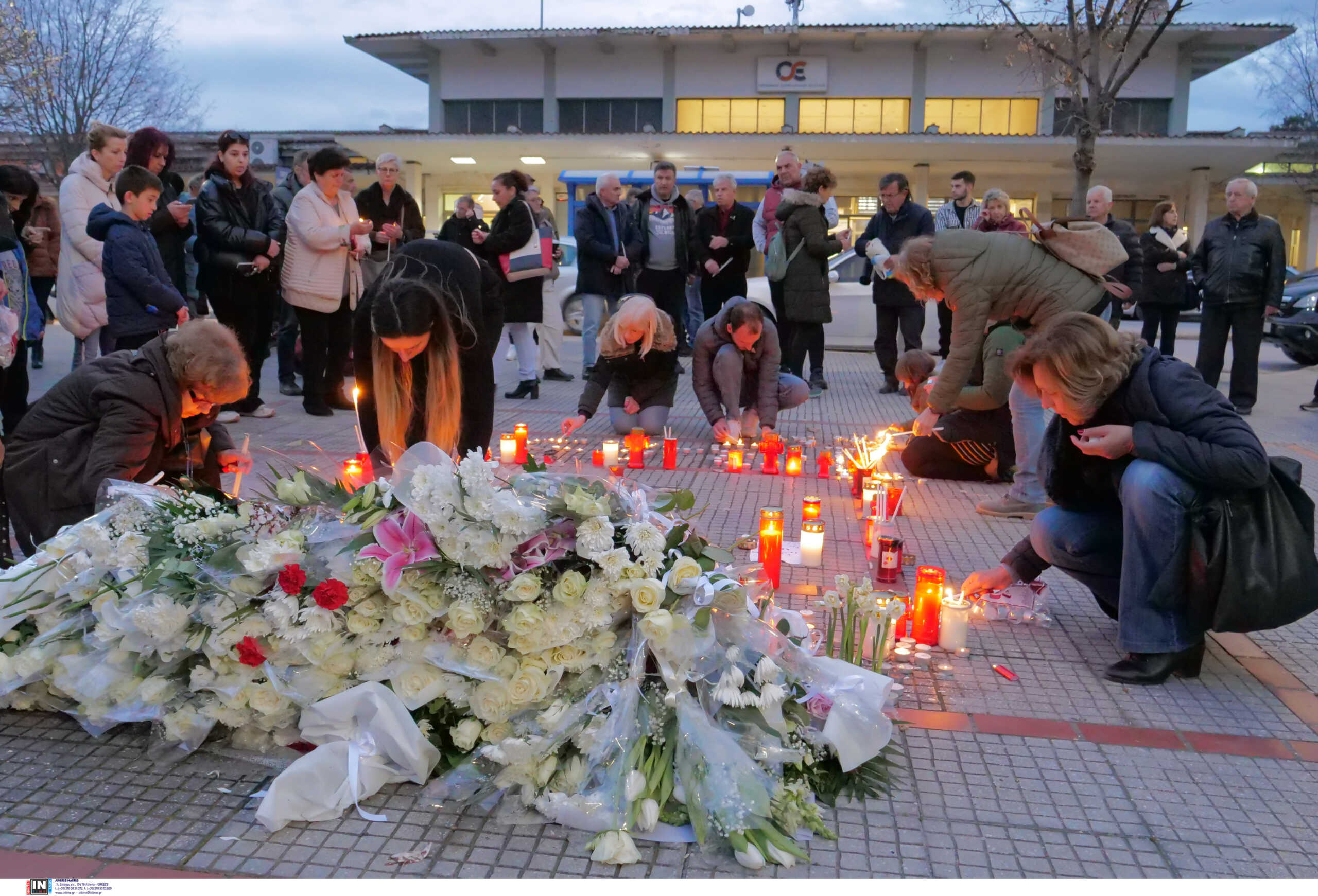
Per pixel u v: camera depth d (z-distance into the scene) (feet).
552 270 36.52
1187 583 12.00
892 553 15.48
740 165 93.86
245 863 8.27
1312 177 91.71
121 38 100.78
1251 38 93.91
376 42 102.94
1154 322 38.27
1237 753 10.54
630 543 9.45
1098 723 11.17
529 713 9.30
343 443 24.89
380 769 9.25
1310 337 45.55
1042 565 14.23
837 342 50.21
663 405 26.43
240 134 27.22
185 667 10.05
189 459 13.41
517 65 104.22
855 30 96.37
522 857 8.45
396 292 13.50
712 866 8.38
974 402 21.62
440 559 9.30
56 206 36.40
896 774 9.95
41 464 12.85
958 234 18.03
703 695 9.50
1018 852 8.68
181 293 27.94
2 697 10.63
